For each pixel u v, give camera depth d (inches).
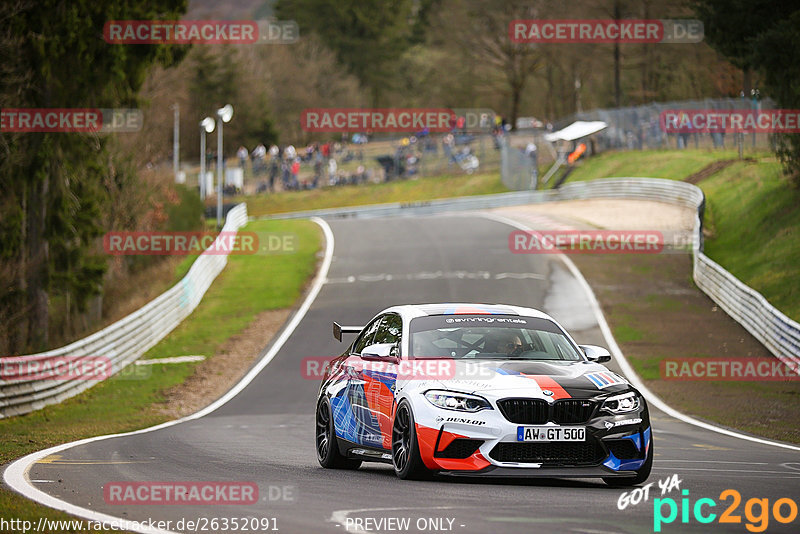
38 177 4714.6
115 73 4805.6
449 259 6338.6
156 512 1070.4
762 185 6909.5
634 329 4343.0
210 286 5915.4
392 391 1360.7
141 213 7219.5
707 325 4394.7
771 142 6358.3
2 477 1375.5
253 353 4180.6
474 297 5108.3
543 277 5615.2
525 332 1441.9
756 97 6870.1
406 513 1044.5
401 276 5851.4
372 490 1230.3
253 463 1624.0
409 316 1467.8
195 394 3393.2
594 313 4692.4
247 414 2888.8
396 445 1342.3
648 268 5816.9
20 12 4490.7
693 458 1708.9
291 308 5167.3
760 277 5172.2
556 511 1057.5
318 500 1149.7
